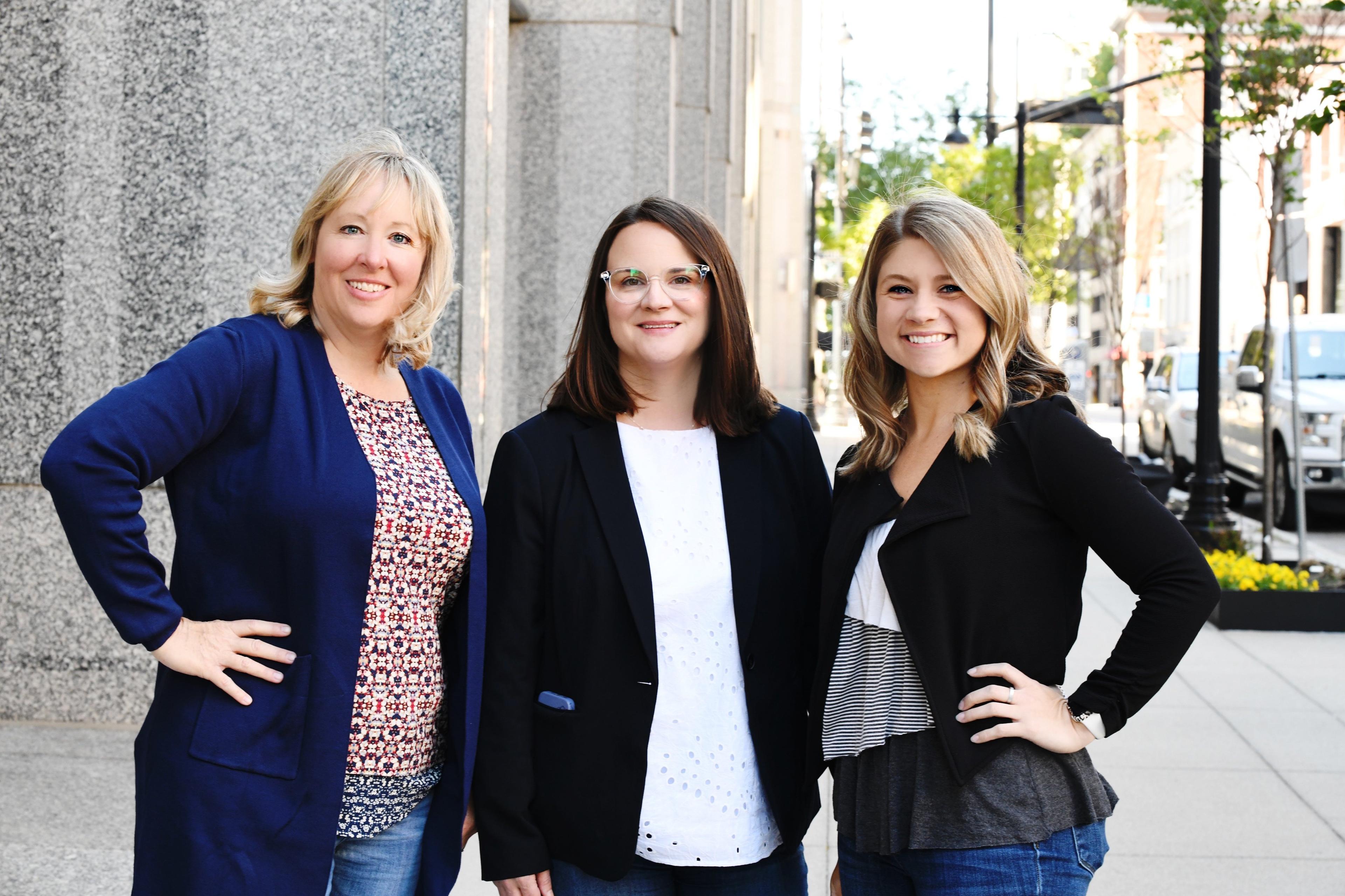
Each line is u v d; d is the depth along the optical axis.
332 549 2.23
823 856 4.28
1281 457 12.68
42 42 5.13
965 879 2.16
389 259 2.34
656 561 2.49
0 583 5.15
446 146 5.31
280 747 2.22
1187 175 40.94
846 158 32.12
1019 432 2.25
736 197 15.61
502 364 6.97
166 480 2.30
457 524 2.39
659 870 2.49
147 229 5.16
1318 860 4.25
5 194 5.15
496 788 2.45
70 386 5.17
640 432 2.60
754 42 19.92
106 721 5.16
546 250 8.10
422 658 2.36
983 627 2.22
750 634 2.49
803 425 2.73
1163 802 4.84
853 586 2.38
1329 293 33.41
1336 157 32.34
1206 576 2.11
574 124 8.05
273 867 2.19
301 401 2.30
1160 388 17.59
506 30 5.97
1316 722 5.97
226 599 2.25
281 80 5.19
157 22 5.14
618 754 2.42
